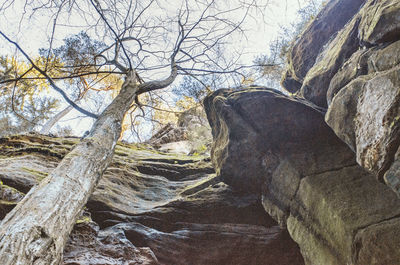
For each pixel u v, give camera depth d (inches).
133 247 179.8
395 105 94.9
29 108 401.4
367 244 111.7
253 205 206.8
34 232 97.7
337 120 129.4
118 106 211.5
